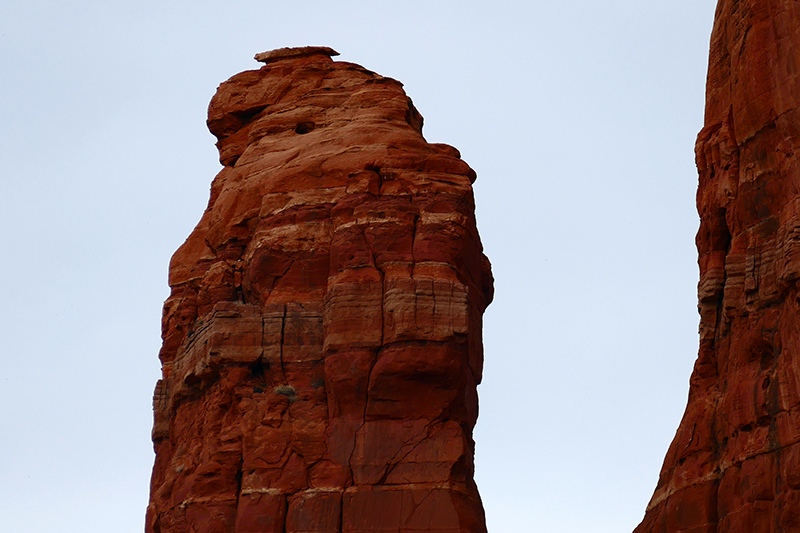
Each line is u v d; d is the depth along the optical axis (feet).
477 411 228.22
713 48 223.92
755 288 201.16
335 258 225.15
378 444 215.72
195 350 233.76
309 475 217.97
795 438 187.32
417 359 215.51
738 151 210.79
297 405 221.87
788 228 193.77
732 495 195.62
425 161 229.45
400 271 221.25
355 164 231.50
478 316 229.66
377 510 212.64
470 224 228.02
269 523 215.92
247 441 221.25
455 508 211.00
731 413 199.72
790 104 199.21
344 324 219.41
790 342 191.42
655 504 210.38
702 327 213.46
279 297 227.61
